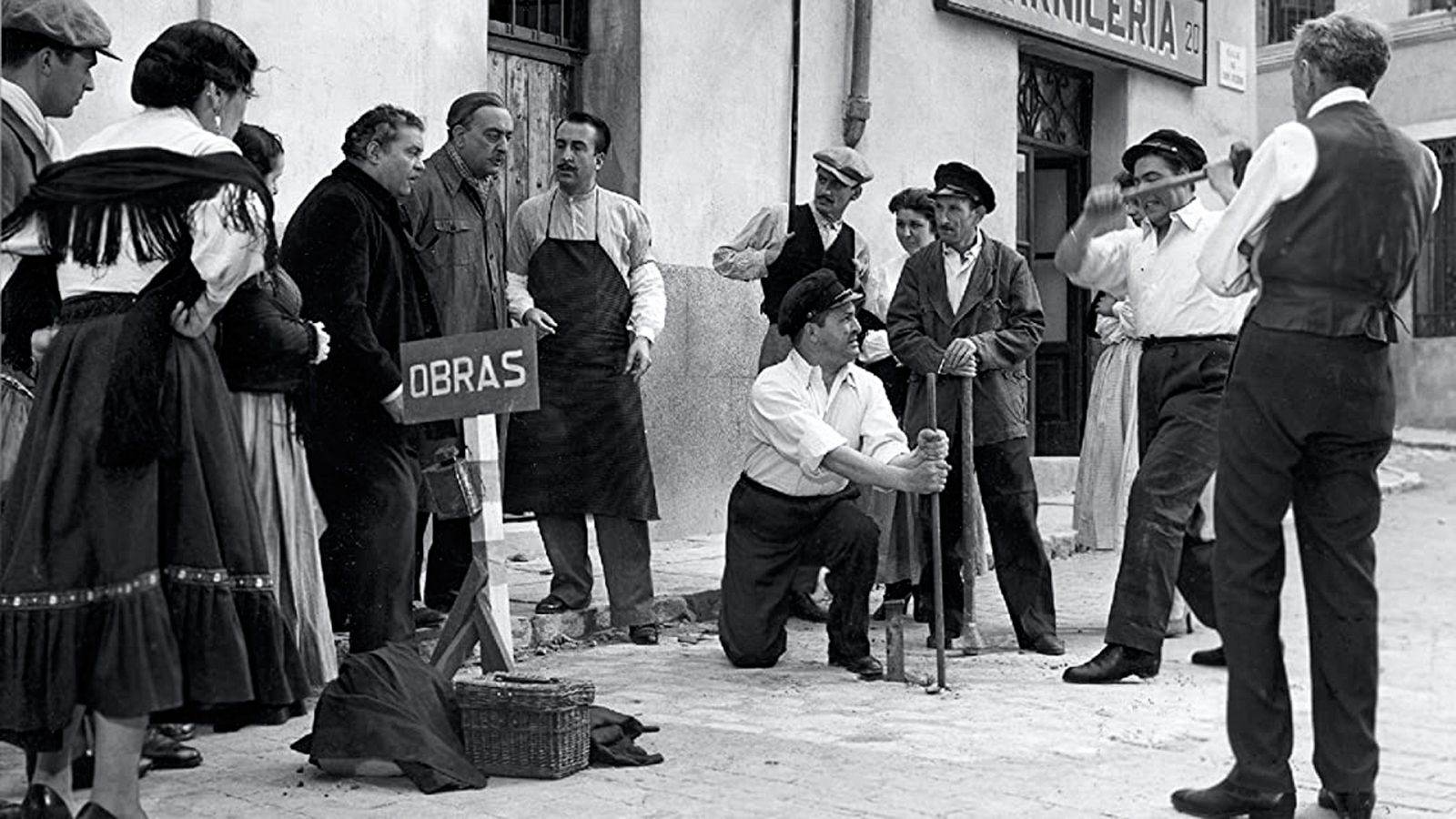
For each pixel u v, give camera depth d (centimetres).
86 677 369
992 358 674
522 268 704
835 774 470
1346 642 407
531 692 459
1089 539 756
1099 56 1217
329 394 521
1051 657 671
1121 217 476
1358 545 404
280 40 710
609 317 698
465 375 498
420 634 633
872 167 1036
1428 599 404
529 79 882
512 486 693
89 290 385
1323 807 426
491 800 440
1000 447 683
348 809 432
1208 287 418
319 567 509
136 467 375
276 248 414
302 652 501
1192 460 612
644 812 428
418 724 461
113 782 379
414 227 624
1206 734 523
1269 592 410
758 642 642
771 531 636
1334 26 403
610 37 901
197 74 401
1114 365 750
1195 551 625
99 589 371
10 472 442
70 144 637
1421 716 430
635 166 896
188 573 380
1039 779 464
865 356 774
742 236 771
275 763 485
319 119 727
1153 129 1288
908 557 689
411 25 766
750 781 461
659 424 907
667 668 646
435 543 668
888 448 626
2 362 417
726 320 943
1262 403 400
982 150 1124
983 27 1119
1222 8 1340
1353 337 392
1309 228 392
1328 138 392
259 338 476
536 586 756
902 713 559
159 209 378
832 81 1012
